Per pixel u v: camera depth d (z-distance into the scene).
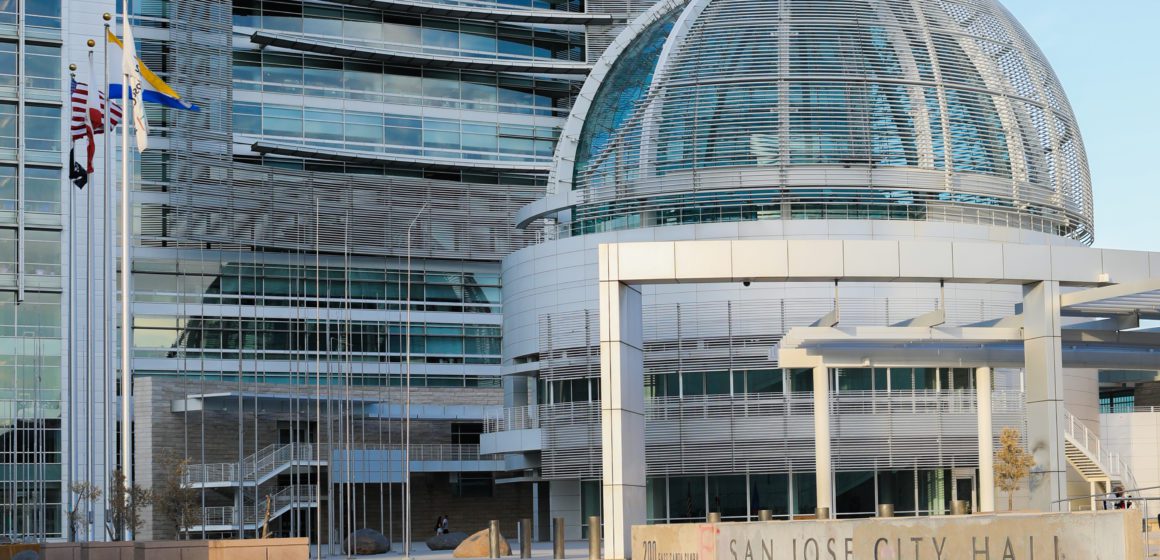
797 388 57.75
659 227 58.88
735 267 40.06
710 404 58.06
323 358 86.88
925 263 40.28
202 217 83.56
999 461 53.69
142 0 83.81
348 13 91.94
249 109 88.31
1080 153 63.72
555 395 61.97
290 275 86.75
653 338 58.94
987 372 50.91
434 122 92.62
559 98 96.38
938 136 58.66
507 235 91.19
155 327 82.00
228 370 83.94
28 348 71.94
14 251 72.38
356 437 82.31
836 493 57.59
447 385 89.88
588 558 45.03
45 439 71.62
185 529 57.06
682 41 61.69
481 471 82.38
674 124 59.81
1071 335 42.69
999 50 61.97
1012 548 21.20
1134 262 41.25
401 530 80.44
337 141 90.06
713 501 58.28
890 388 57.59
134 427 74.06
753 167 58.16
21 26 73.38
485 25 95.38
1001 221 59.16
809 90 58.81
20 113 73.06
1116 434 59.75
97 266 76.75
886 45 59.75
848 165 57.75
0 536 68.50
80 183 47.53
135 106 45.91
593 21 95.56
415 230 89.38
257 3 89.69
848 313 57.00
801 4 61.00
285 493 73.44
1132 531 19.91
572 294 61.00
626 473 39.44
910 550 22.45
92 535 60.38
